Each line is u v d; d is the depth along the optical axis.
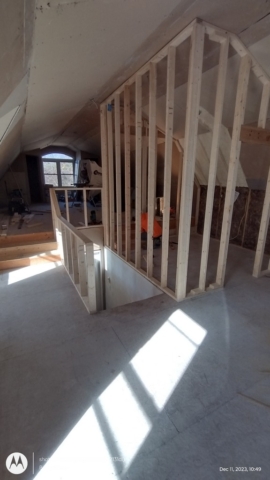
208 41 2.14
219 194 4.88
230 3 1.67
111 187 4.16
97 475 1.07
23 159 8.21
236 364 1.71
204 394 1.47
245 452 1.16
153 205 2.86
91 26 1.60
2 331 2.10
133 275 3.58
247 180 4.12
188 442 1.20
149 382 1.55
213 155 2.33
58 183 9.64
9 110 2.14
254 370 1.66
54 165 9.44
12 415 1.34
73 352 1.83
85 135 6.59
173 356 1.78
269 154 3.50
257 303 2.50
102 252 4.90
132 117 4.44
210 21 1.88
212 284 2.83
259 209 4.11
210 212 2.48
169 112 2.26
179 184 4.93
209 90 2.83
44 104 3.06
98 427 1.27
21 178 8.24
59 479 1.05
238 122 2.37
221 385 1.54
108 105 3.62
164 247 2.70
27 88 2.13
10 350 1.86
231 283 2.97
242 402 1.42
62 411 1.36
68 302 2.60
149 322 2.19
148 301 2.56
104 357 1.77
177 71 2.63
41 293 2.83
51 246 4.14
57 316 2.33
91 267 2.27
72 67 2.17
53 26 1.43
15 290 2.92
